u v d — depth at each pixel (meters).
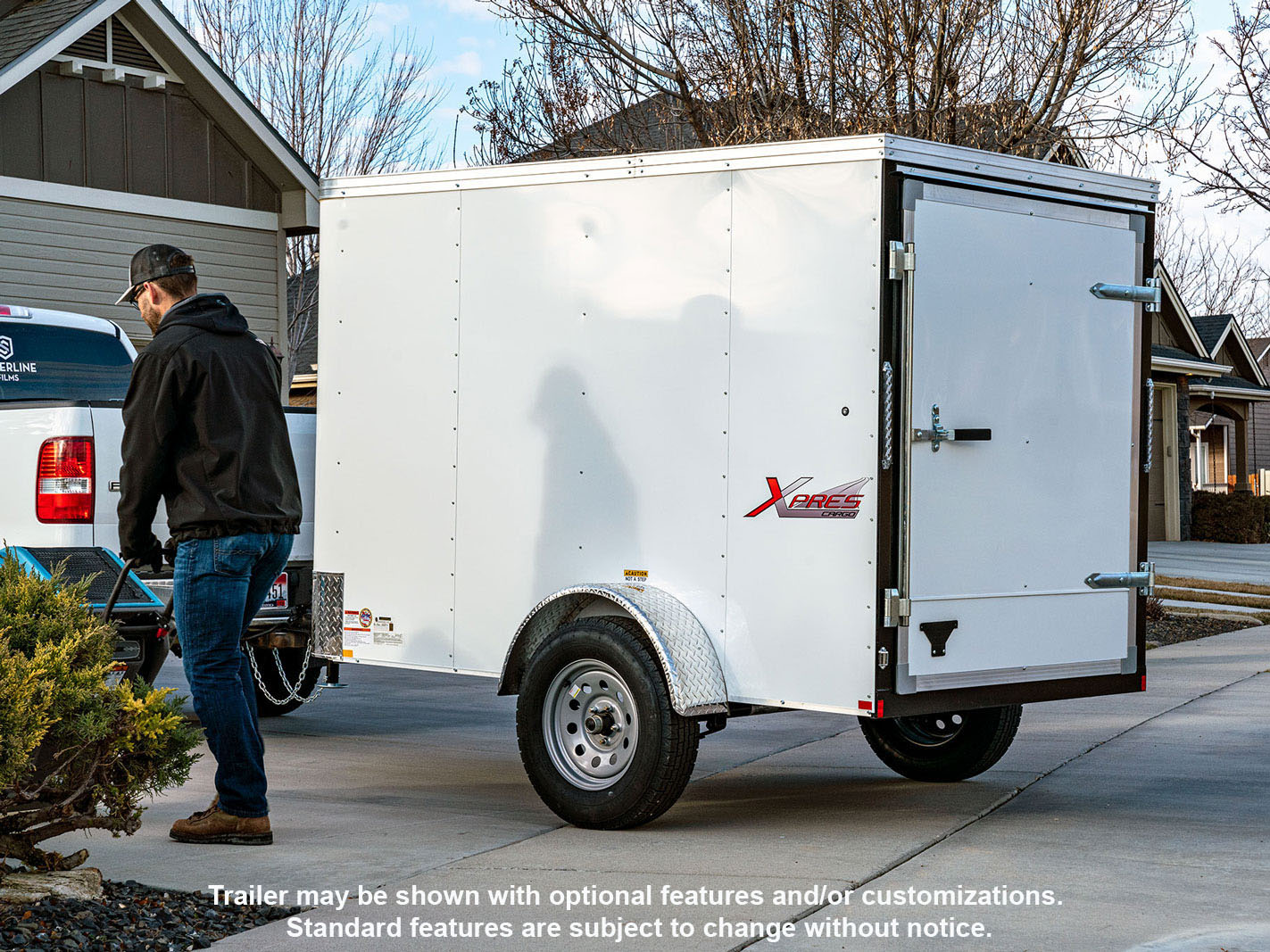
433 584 6.77
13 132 14.50
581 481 6.34
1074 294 6.25
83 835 5.65
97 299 15.27
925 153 5.71
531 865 5.28
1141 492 6.52
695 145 13.11
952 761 7.00
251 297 16.80
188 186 16.11
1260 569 22.11
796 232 5.79
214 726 5.43
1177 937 4.43
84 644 4.79
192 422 5.36
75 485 7.40
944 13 11.34
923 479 5.71
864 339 5.63
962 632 5.85
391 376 6.91
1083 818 6.19
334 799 6.54
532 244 6.50
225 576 5.39
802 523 5.76
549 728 6.07
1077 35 11.82
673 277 6.10
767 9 12.20
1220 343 31.14
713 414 5.98
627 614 6.15
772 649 5.83
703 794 6.80
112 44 15.29
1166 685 10.40
